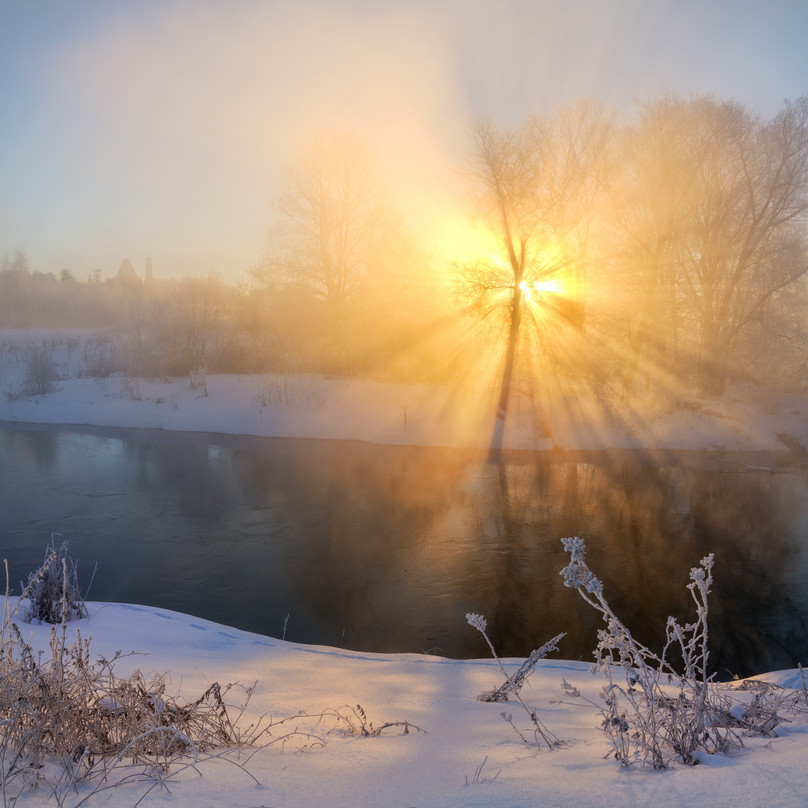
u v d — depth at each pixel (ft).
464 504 62.69
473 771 8.27
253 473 75.31
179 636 25.13
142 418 110.22
